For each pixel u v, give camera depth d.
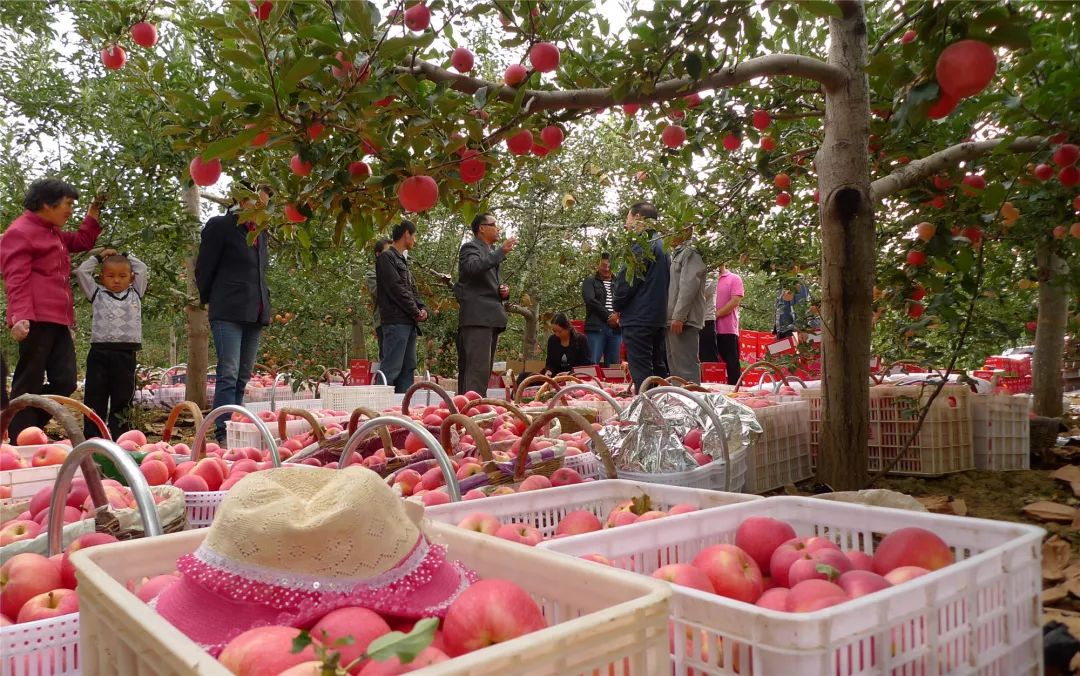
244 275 6.55
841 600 1.63
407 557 1.42
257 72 2.71
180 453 4.20
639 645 1.08
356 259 12.64
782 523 2.26
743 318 21.75
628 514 2.51
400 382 8.66
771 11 3.46
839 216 4.36
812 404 5.70
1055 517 3.97
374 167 3.36
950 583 1.58
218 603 1.32
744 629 1.41
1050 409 6.64
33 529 2.59
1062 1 2.49
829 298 4.45
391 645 0.85
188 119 2.73
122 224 7.19
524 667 0.96
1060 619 2.50
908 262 4.62
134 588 1.63
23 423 5.80
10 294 5.66
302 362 9.53
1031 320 7.22
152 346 25.02
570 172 12.84
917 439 5.23
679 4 2.93
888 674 1.44
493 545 1.56
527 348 13.39
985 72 1.81
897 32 4.30
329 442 4.25
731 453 4.08
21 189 8.28
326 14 2.68
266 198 3.40
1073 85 2.91
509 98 3.29
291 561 1.33
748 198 6.42
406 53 2.85
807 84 5.21
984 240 4.87
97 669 1.31
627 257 5.41
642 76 3.26
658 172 6.04
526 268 13.41
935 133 4.84
